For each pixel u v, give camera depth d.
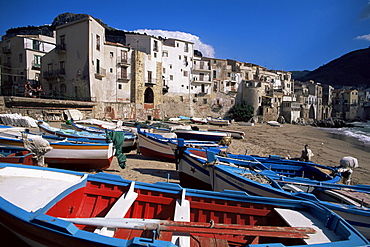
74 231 3.41
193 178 9.49
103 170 11.52
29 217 3.57
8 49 44.19
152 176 11.06
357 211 5.66
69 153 10.20
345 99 90.75
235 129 42.78
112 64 38.00
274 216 5.23
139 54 41.06
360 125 71.31
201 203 5.46
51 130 14.27
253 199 5.43
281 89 65.56
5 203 3.83
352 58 190.88
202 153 11.65
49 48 46.09
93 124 22.23
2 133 11.59
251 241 4.66
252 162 9.77
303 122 65.62
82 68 32.47
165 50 48.47
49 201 4.25
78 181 5.40
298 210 5.25
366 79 150.38
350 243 3.56
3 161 8.34
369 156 22.53
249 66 65.31
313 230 4.26
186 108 52.50
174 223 4.22
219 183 8.16
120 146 11.07
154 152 14.70
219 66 58.25
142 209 5.48
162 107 47.09
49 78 35.53
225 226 4.26
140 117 41.50
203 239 4.43
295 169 10.24
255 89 60.34
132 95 40.81
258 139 31.02
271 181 7.46
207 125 46.53
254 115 60.16
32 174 5.24
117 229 4.38
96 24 34.06
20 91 41.06
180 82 51.41
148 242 3.31
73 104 29.39
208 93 56.16
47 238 3.56
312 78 179.38
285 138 33.38
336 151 24.45
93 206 5.45
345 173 9.70
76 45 33.09
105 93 37.06
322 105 81.19
